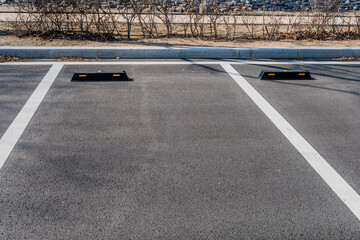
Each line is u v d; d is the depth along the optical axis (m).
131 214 3.10
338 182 3.65
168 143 4.30
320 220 3.09
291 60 8.16
